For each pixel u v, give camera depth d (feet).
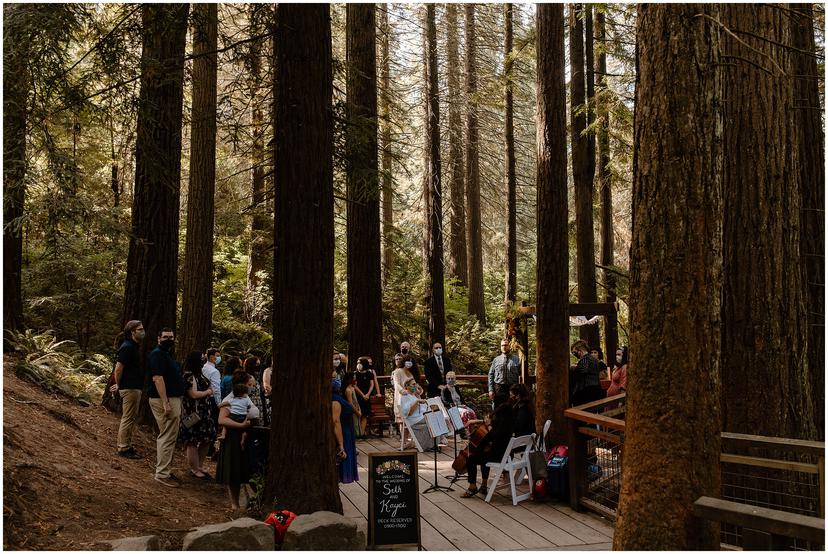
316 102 21.98
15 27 20.26
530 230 100.89
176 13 25.55
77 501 18.83
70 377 31.89
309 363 21.27
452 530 21.33
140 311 30.58
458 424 32.14
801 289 18.98
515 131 89.86
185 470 28.02
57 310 43.78
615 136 47.21
